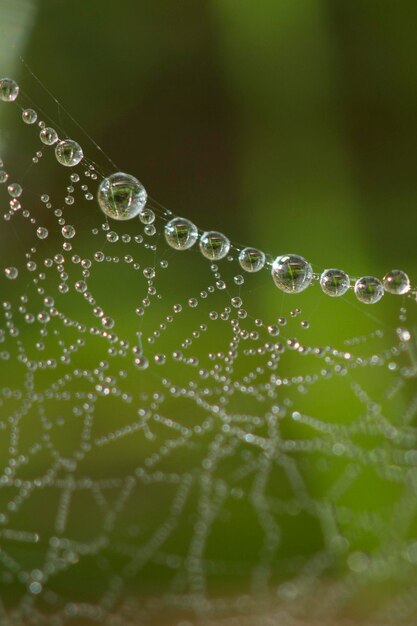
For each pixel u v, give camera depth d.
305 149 0.13
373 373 0.13
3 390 0.13
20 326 0.13
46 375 0.13
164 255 0.13
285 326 0.13
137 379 0.13
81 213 0.13
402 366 0.13
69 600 0.13
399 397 0.13
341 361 0.13
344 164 0.13
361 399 0.13
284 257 0.12
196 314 0.13
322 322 0.13
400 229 0.13
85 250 0.13
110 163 0.13
